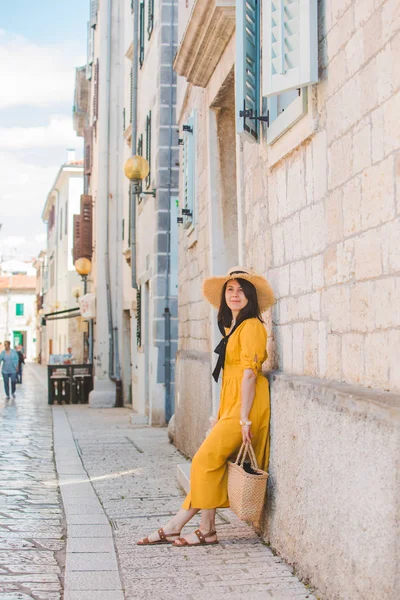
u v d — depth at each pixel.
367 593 3.17
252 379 4.73
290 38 4.34
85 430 12.83
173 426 10.45
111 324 19.56
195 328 9.04
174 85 13.23
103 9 21.03
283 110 5.22
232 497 4.76
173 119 13.24
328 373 4.09
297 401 4.23
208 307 8.12
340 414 3.53
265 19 4.62
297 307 4.64
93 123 26.00
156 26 13.69
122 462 8.85
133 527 5.51
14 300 80.25
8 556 4.74
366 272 3.55
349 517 3.39
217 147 8.03
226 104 7.93
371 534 3.14
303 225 4.53
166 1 13.20
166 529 4.98
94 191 25.47
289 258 4.82
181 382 9.66
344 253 3.85
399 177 3.20
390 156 3.29
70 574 4.27
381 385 3.39
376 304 3.44
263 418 4.84
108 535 5.22
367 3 3.56
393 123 3.26
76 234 25.47
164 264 13.23
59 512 6.14
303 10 4.23
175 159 13.24
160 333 13.32
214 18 6.78
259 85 5.52
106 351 19.55
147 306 15.31
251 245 5.84
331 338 4.04
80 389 21.14
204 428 7.94
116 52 20.64
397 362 3.21
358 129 3.66
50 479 7.84
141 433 12.16
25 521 5.78
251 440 4.80
